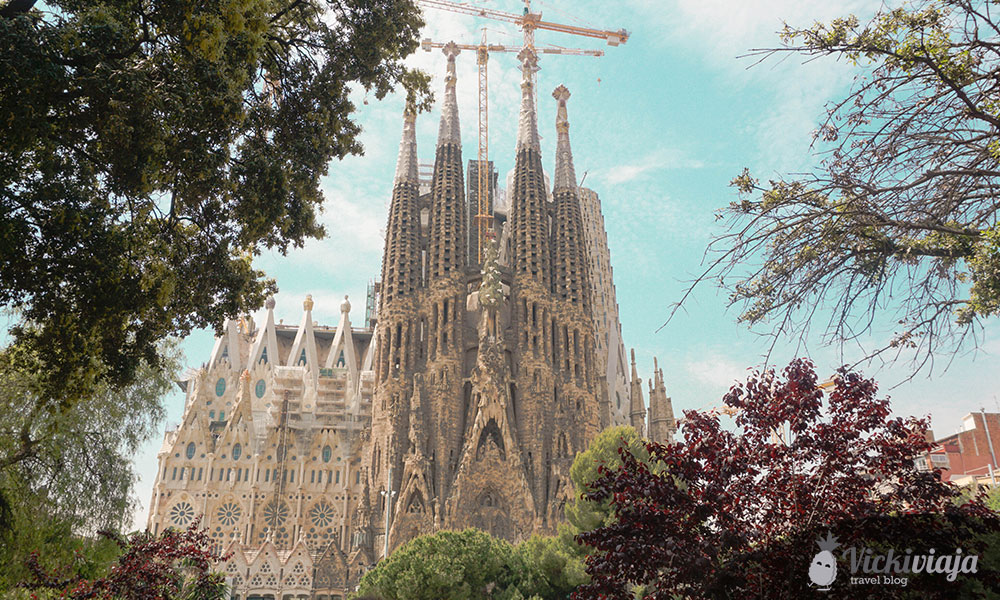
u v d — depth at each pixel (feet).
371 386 448.24
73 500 99.55
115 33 57.98
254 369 478.59
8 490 92.22
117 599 70.95
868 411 42.24
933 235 43.39
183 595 94.02
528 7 568.41
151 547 75.66
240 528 391.04
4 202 57.00
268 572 342.23
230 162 71.20
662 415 473.67
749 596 41.70
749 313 42.16
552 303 401.49
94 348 64.75
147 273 62.54
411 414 358.02
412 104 99.35
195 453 404.36
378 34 87.86
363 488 359.25
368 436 384.88
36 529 92.99
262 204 74.38
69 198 57.57
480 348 370.53
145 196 65.72
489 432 359.87
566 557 195.72
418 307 393.29
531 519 331.16
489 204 480.64
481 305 387.34
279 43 82.48
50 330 63.21
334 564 345.72
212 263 78.54
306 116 83.76
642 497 44.88
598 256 581.94
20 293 60.64
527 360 378.32
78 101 60.59
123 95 57.57
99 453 104.42
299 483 408.46
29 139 53.98
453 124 438.81
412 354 379.76
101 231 59.31
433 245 405.18
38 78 52.65
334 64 86.94
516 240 415.03
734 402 46.01
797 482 41.68
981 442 236.02
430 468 345.92
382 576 199.72
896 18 39.47
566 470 347.97
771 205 40.81
